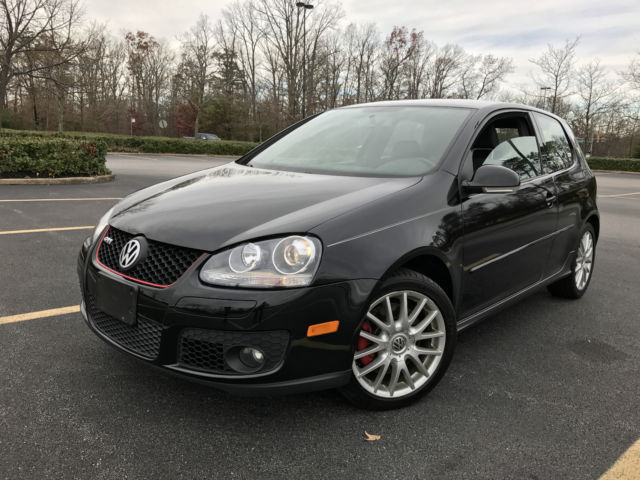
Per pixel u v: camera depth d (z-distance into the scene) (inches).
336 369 85.1
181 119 2527.1
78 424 87.1
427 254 95.4
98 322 96.3
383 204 93.5
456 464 81.7
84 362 109.2
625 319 153.6
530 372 115.6
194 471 77.1
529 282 136.8
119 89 2476.6
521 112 141.7
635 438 91.1
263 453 82.2
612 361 123.5
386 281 89.6
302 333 80.4
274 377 80.6
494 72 2271.2
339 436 87.7
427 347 101.7
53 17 1290.6
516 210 120.8
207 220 89.2
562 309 160.9
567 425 94.3
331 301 82.0
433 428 91.4
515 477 79.3
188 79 2276.1
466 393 104.7
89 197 349.7
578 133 1836.9
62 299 145.9
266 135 2153.1
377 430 89.9
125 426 87.4
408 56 2062.0
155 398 96.7
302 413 94.2
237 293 78.8
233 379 80.0
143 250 88.1
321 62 1747.0
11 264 177.0
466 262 106.1
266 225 85.2
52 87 1459.2
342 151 126.5
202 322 79.4
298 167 123.0
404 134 124.0
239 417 92.0
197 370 81.7
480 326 144.0
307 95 1731.1
